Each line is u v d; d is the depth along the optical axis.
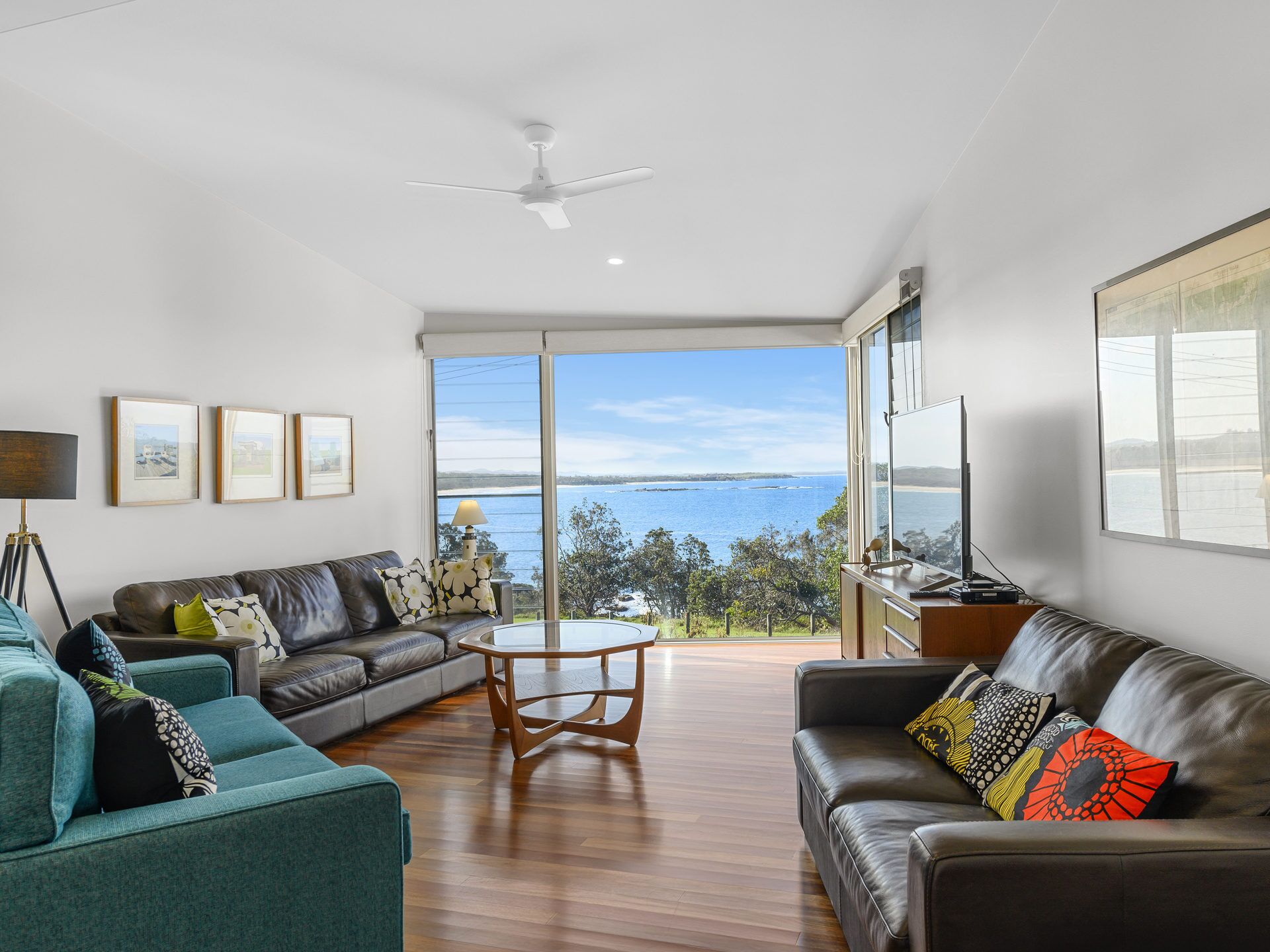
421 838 2.90
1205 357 2.08
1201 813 1.54
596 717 4.21
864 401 6.41
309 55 3.03
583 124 3.52
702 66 3.06
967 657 3.00
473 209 4.55
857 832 1.95
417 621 5.14
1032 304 3.13
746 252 5.19
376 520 6.00
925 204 4.47
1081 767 1.75
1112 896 1.39
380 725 4.34
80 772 1.62
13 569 3.11
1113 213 2.53
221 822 1.63
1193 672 1.81
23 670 1.55
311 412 5.28
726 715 4.43
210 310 4.41
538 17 2.77
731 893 2.48
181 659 3.10
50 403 3.50
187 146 3.85
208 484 4.42
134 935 1.56
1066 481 2.89
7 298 3.31
